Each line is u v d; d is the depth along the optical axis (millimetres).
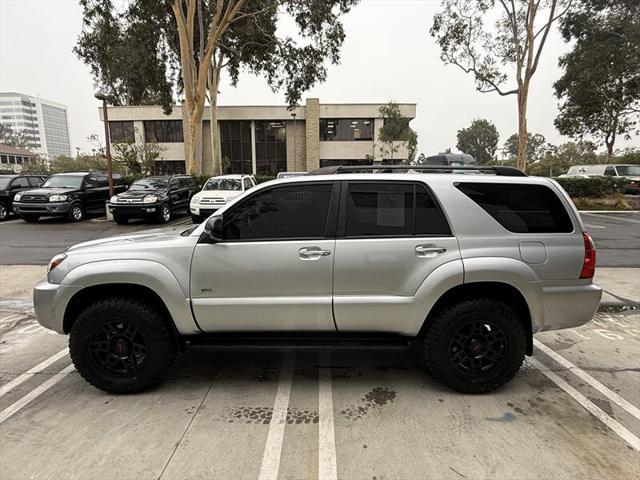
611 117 27609
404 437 2650
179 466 2373
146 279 3090
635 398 3162
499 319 3084
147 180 15164
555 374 3570
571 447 2541
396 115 32875
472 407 3020
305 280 3072
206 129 35969
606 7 23516
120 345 3195
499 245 3090
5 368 3752
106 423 2826
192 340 3270
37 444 2594
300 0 19000
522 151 19594
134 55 22625
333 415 2920
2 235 11602
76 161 43688
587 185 18953
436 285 3025
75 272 3133
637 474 2295
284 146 36469
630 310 5328
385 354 3998
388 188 3170
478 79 20062
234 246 3090
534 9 18156
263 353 4023
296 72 23219
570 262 3125
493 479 2256
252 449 2533
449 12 19250
